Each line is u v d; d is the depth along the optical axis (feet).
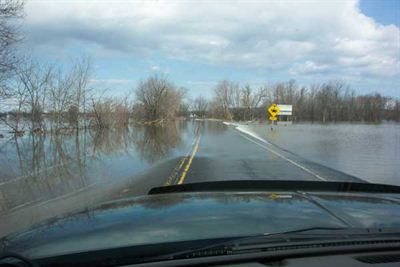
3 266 7.03
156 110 264.11
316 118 317.83
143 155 66.33
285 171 43.27
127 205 10.78
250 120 356.18
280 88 341.41
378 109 311.47
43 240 7.83
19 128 120.98
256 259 6.70
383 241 7.29
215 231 7.83
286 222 8.39
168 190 14.62
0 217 24.66
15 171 48.49
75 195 32.09
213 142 93.09
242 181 14.82
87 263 6.80
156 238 7.51
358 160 54.08
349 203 10.48
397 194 13.67
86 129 154.81
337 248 6.98
